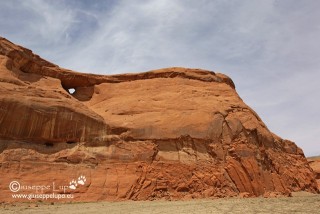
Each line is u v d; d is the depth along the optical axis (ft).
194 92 127.03
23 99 96.53
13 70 110.01
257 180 104.73
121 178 93.71
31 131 95.30
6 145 90.53
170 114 113.29
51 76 125.70
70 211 65.57
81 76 133.28
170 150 104.53
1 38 111.34
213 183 98.73
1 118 91.56
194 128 109.29
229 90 134.92
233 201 79.66
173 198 91.50
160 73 136.98
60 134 98.94
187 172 99.86
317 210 57.52
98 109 123.03
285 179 118.42
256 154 112.57
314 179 137.08
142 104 119.14
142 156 100.68
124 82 135.44
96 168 95.45
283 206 65.21
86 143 101.09
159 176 96.68
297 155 146.61
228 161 105.70
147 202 82.79
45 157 93.25
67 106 102.53
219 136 110.83
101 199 87.51
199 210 61.31
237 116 120.37
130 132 105.70
